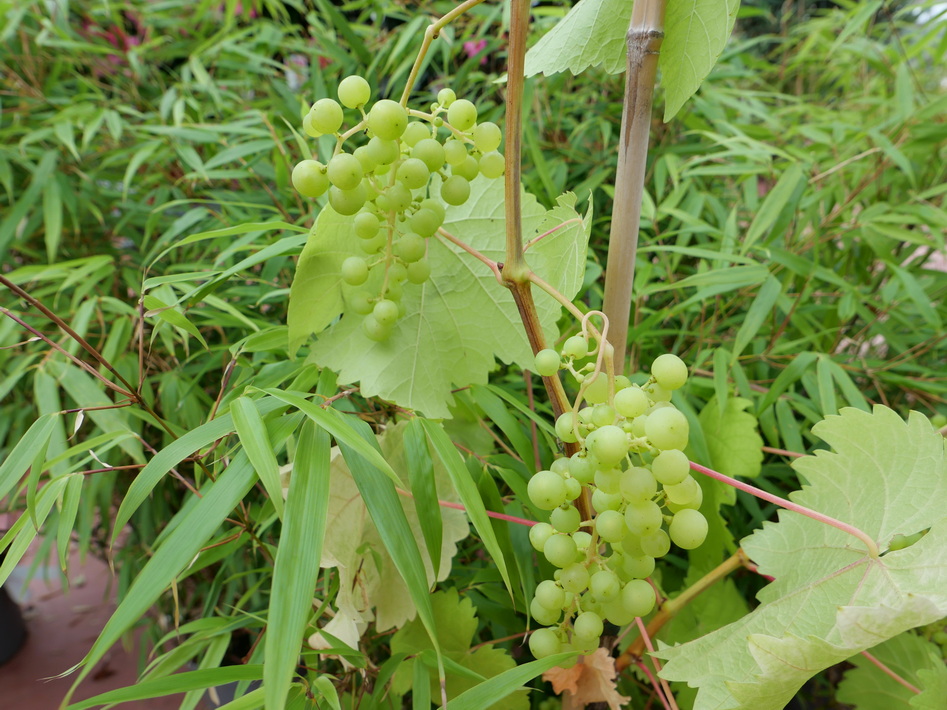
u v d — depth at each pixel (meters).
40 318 0.74
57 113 0.87
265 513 0.43
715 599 0.50
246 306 0.65
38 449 0.31
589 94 0.92
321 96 0.78
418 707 0.33
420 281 0.33
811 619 0.28
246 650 0.76
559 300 0.27
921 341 0.77
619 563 0.29
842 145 0.84
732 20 0.27
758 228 0.61
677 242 0.70
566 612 0.30
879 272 0.89
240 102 0.89
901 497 0.29
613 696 0.32
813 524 0.32
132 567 0.81
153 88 1.00
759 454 0.46
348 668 0.40
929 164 0.88
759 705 0.25
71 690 0.20
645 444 0.24
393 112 0.26
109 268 0.73
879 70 0.93
